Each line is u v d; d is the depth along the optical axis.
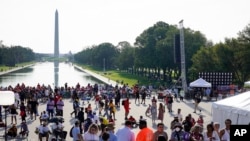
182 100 56.50
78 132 21.78
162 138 13.77
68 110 46.38
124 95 61.12
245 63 77.31
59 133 27.27
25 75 161.62
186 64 101.25
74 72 199.00
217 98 58.38
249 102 26.36
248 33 79.50
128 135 15.79
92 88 64.00
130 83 105.75
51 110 39.12
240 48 78.69
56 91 57.66
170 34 105.06
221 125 28.02
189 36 104.19
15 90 55.72
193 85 55.59
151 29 122.69
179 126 18.50
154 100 36.91
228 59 80.31
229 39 84.00
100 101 42.47
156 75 127.69
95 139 16.52
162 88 68.31
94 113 30.52
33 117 40.66
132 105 51.12
